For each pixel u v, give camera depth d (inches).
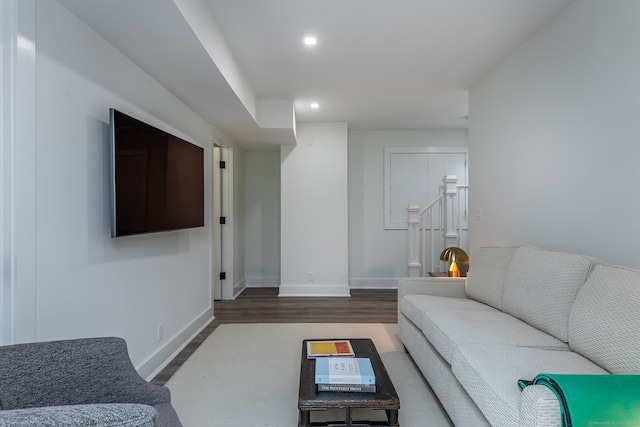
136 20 66.7
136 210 79.8
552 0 82.3
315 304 173.0
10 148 51.5
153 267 96.6
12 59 51.5
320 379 60.4
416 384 89.1
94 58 71.2
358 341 84.6
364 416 74.3
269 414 75.1
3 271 51.4
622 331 51.6
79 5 61.7
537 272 77.5
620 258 70.4
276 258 218.1
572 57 83.3
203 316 136.1
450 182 179.5
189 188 111.8
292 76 127.6
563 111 86.7
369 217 215.5
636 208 66.9
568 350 63.7
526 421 40.0
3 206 51.3
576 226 82.6
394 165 215.8
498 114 118.4
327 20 90.5
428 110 171.6
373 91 144.3
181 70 91.0
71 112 64.4
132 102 85.7
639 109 66.0
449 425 70.9
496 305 91.0
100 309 72.8
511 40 101.8
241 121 143.1
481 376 53.2
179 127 114.9
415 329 97.8
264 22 90.8
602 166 74.8
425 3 83.6
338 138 192.4
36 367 39.8
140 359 89.1
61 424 23.1
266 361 103.5
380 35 98.5
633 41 67.0
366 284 214.5
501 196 116.4
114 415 24.5
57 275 60.8
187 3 67.9
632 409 37.2
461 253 147.3
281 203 191.8
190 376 93.6
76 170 65.8
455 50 108.0
